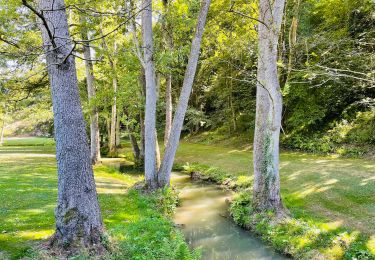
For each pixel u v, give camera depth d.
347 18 16.91
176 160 20.86
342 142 17.08
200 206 11.22
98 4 11.27
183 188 14.09
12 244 6.02
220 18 15.04
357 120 17.59
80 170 5.51
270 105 8.73
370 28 16.39
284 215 8.51
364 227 7.39
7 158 21.67
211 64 25.72
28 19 10.11
